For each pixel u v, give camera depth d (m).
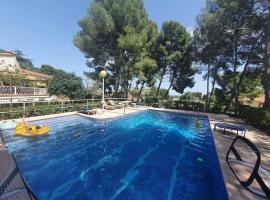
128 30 19.64
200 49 20.50
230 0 14.90
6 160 3.99
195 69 24.20
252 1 14.24
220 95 21.20
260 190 3.59
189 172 5.36
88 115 12.59
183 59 24.44
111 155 6.59
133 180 4.81
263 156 5.84
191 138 9.20
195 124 12.23
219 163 5.01
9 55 21.81
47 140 7.67
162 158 6.46
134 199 3.96
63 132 9.02
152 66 22.19
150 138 9.03
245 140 4.55
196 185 4.61
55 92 18.52
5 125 8.86
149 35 23.73
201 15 18.83
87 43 20.19
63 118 11.76
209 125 11.97
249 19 14.93
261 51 16.27
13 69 16.97
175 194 4.20
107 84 24.03
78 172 5.15
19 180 3.04
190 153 7.03
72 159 6.02
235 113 18.30
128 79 24.09
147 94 30.20
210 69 20.81
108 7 20.69
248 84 22.50
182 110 21.00
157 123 12.96
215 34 16.88
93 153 6.68
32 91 18.30
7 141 7.08
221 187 4.08
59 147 7.02
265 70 13.07
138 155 6.69
